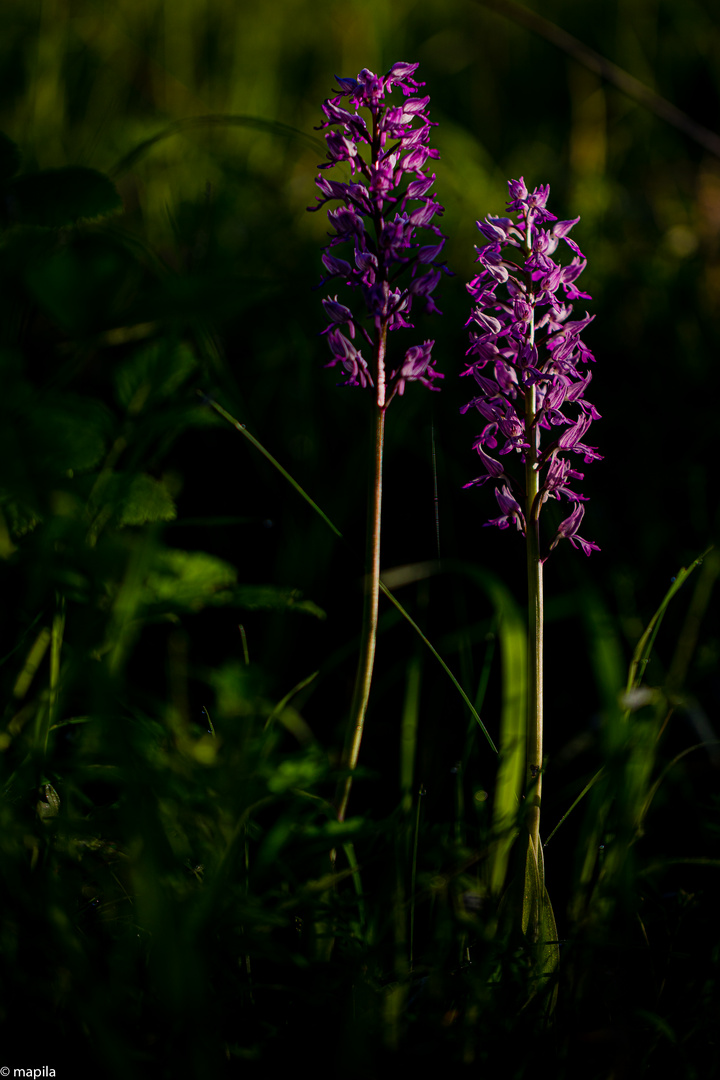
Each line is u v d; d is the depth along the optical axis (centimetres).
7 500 105
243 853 104
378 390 105
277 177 195
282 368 142
